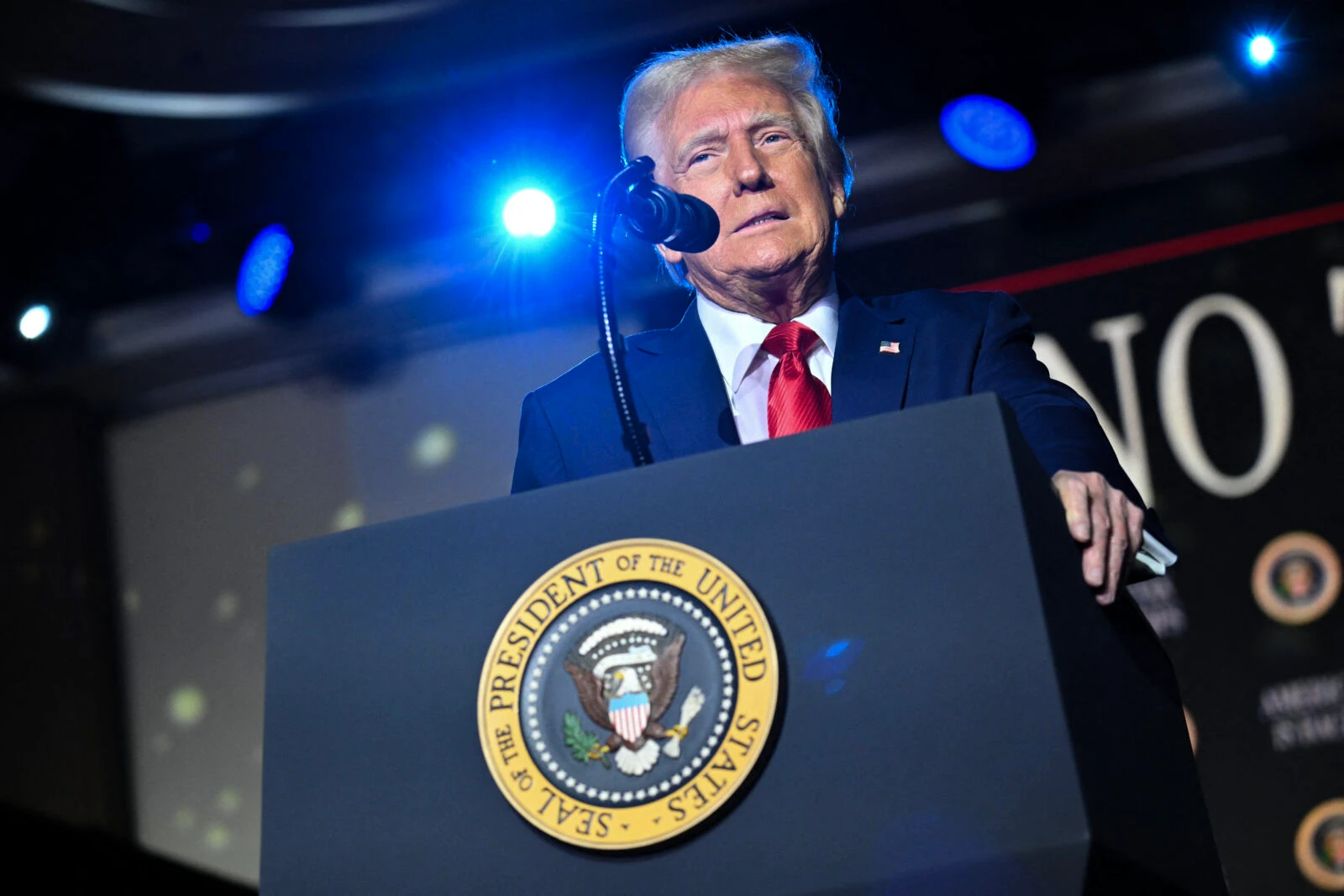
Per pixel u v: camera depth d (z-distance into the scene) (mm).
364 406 7621
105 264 7562
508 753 1333
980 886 1186
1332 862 5652
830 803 1239
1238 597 6051
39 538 7820
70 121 6840
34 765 7527
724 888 1241
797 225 2174
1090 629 1369
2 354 7695
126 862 7312
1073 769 1188
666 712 1298
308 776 1418
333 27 6254
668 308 7254
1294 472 6152
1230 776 5844
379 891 1355
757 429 2031
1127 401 6469
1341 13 6414
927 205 6898
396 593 1452
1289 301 6395
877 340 1978
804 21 6457
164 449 7883
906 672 1260
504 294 7371
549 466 1994
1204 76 6543
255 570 7609
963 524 1291
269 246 7359
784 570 1324
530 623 1368
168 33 6195
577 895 1283
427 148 7000
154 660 7633
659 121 2344
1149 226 6711
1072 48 6688
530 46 6340
